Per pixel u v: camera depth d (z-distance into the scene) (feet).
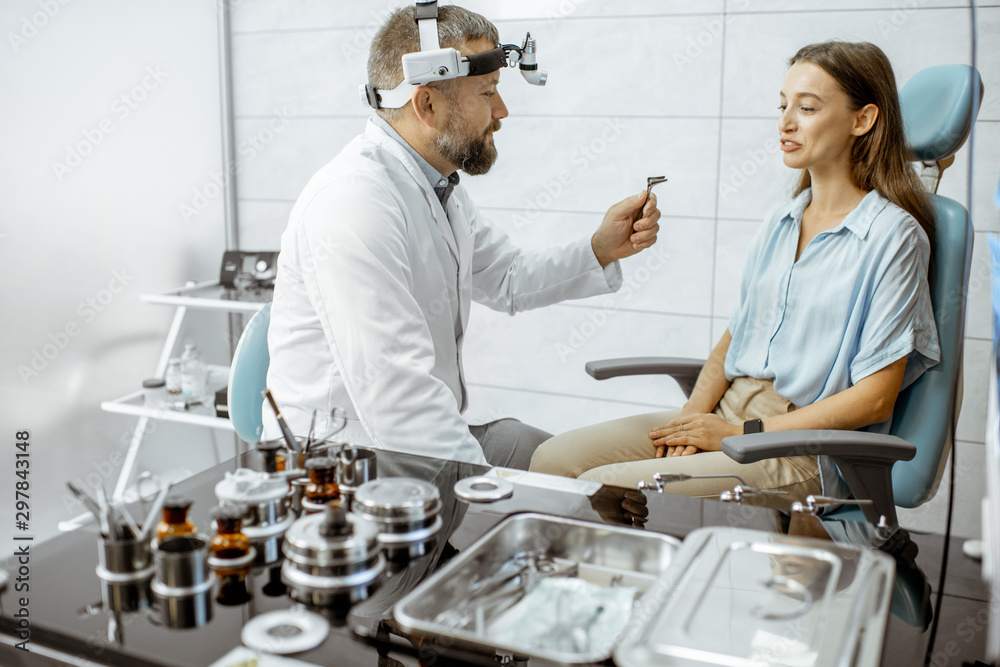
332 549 2.53
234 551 2.62
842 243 5.03
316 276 4.70
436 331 5.45
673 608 2.34
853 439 4.16
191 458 9.07
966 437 7.27
